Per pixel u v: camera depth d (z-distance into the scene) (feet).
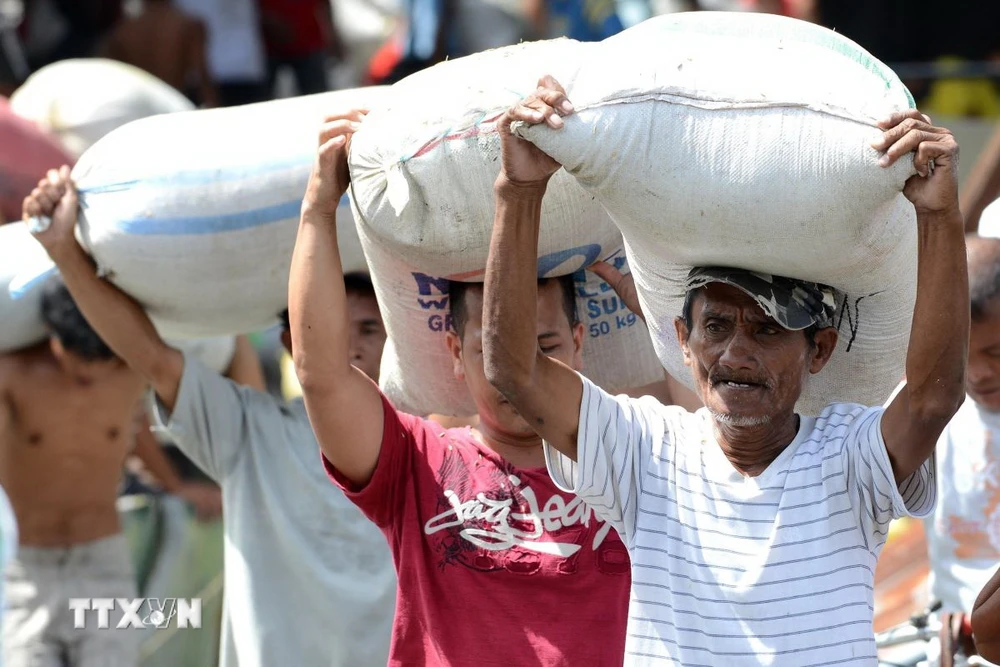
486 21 104.63
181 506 65.05
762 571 30.78
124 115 75.10
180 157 42.09
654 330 34.45
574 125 29.09
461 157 33.45
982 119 89.15
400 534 36.24
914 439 30.22
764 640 30.45
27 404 59.52
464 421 46.11
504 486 35.73
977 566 43.83
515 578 34.94
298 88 111.45
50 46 106.11
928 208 28.25
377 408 35.96
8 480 59.98
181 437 46.14
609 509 32.68
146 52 102.12
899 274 31.45
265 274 43.04
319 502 45.85
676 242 30.37
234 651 46.29
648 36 30.58
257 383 58.54
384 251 36.32
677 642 31.04
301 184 42.04
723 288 30.89
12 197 66.80
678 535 31.78
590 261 36.63
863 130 28.35
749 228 29.27
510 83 33.50
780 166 28.58
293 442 46.57
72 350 58.08
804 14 102.12
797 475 31.50
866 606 30.78
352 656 44.91
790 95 28.73
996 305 41.88
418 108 33.88
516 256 30.42
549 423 32.12
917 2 96.53
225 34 106.73
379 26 123.75
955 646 39.17
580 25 104.94
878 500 30.99
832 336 32.22
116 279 43.39
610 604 34.68
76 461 60.44
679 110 28.96
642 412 33.27
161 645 62.08
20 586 59.88
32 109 75.46
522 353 31.01
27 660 59.52
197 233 41.88
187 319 44.83
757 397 30.76
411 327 38.24
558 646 34.42
